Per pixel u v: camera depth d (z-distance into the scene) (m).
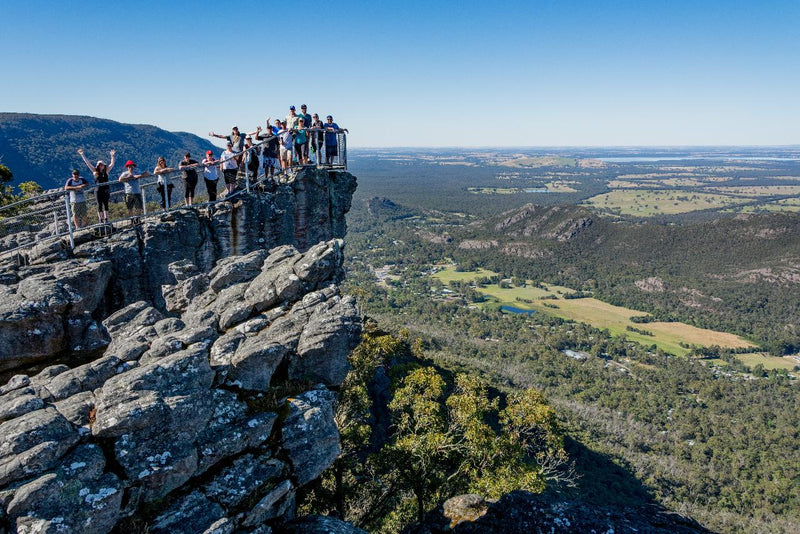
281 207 21.25
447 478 20.66
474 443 20.70
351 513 18.81
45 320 11.66
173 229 17.14
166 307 16.08
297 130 22.28
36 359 11.70
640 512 12.06
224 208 18.84
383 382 37.66
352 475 20.48
